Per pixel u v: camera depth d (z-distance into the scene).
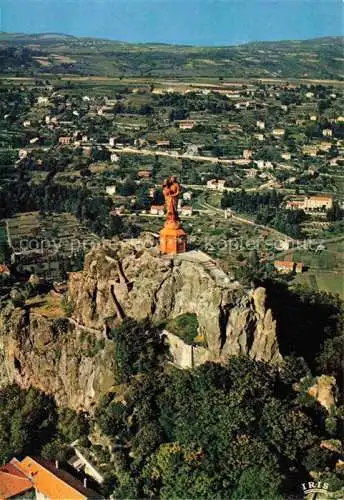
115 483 137.12
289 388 146.50
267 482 125.75
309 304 188.00
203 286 155.88
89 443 149.25
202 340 150.00
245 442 131.00
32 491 142.00
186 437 135.25
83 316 170.38
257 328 148.25
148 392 145.38
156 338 156.12
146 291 161.75
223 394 138.12
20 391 175.50
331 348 163.38
